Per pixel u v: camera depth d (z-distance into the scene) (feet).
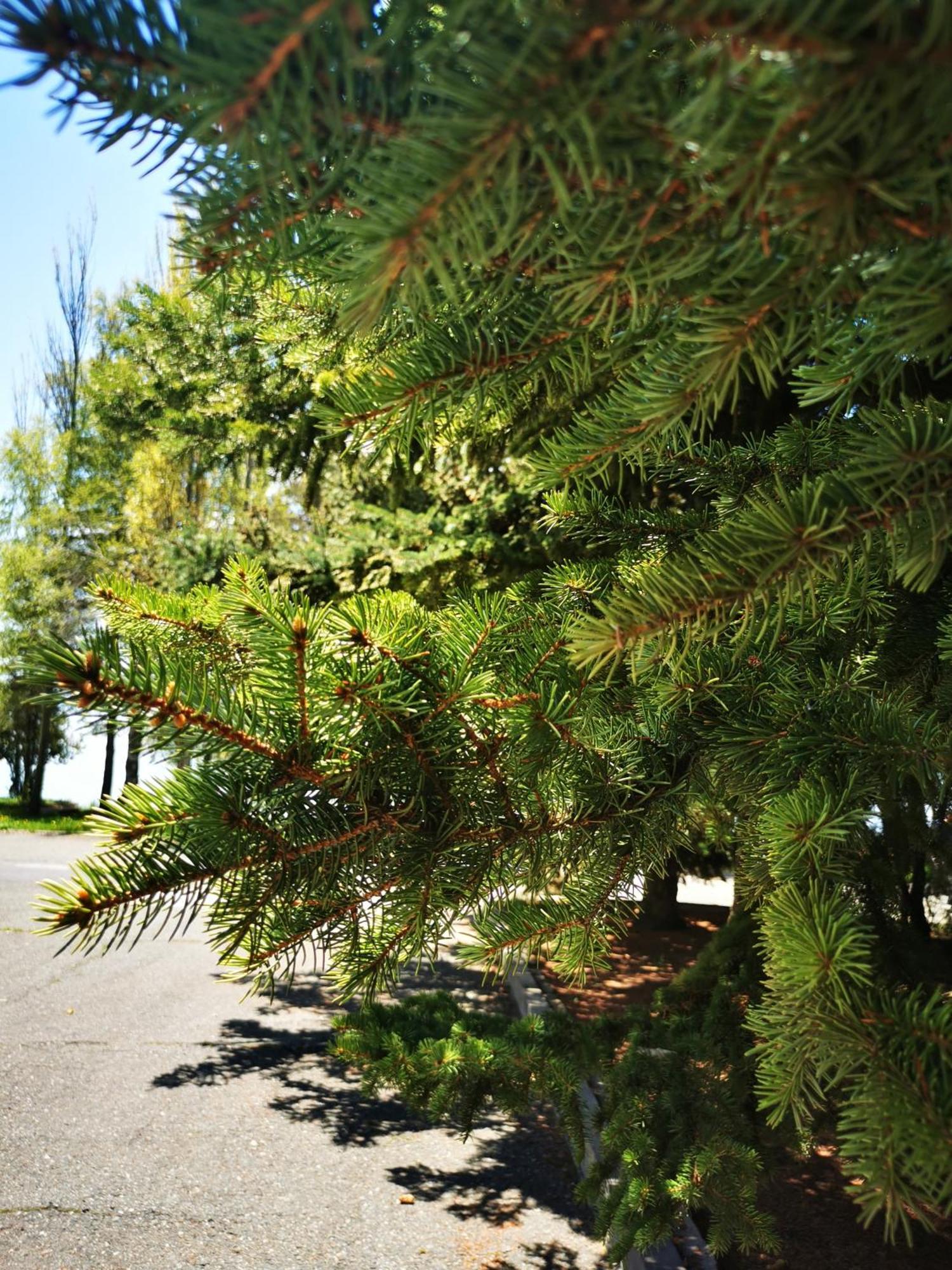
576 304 2.47
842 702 4.84
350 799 3.36
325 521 27.22
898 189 1.91
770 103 1.70
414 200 1.93
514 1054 8.92
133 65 1.86
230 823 3.00
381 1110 17.67
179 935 32.37
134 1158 15.15
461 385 3.31
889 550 3.25
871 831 7.09
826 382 3.08
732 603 3.14
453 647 3.64
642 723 5.40
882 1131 2.75
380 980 3.85
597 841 4.94
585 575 6.05
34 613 64.18
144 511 49.52
